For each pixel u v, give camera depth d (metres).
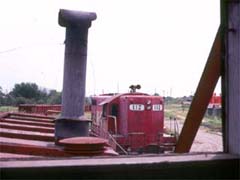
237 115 2.13
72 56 5.47
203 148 20.36
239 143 2.13
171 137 14.52
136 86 15.59
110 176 2.03
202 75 2.65
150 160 2.13
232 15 2.18
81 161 2.09
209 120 39.47
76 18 5.39
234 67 2.17
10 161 2.05
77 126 5.47
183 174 2.11
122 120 14.30
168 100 81.06
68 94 5.48
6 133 6.16
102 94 17.44
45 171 1.94
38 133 6.82
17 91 31.97
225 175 2.15
